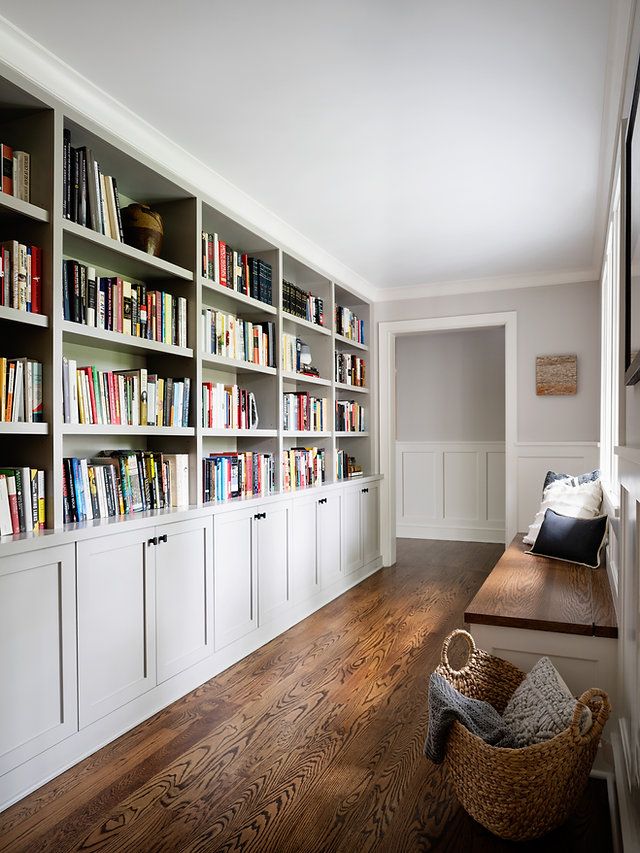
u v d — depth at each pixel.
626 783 1.65
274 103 2.53
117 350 2.93
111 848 1.74
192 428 3.05
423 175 3.24
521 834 1.69
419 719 2.52
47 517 2.24
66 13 1.98
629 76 2.00
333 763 2.19
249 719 2.54
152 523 2.58
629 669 1.73
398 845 1.75
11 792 1.94
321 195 3.50
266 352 3.88
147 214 2.88
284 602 3.72
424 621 3.87
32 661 2.02
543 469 5.20
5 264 2.13
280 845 1.75
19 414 2.16
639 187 1.43
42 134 2.28
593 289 5.07
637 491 1.45
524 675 2.19
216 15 1.99
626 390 2.07
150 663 2.57
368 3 1.93
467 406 7.02
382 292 5.69
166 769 2.15
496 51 2.18
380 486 5.58
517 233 4.17
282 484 3.98
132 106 2.55
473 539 6.93
